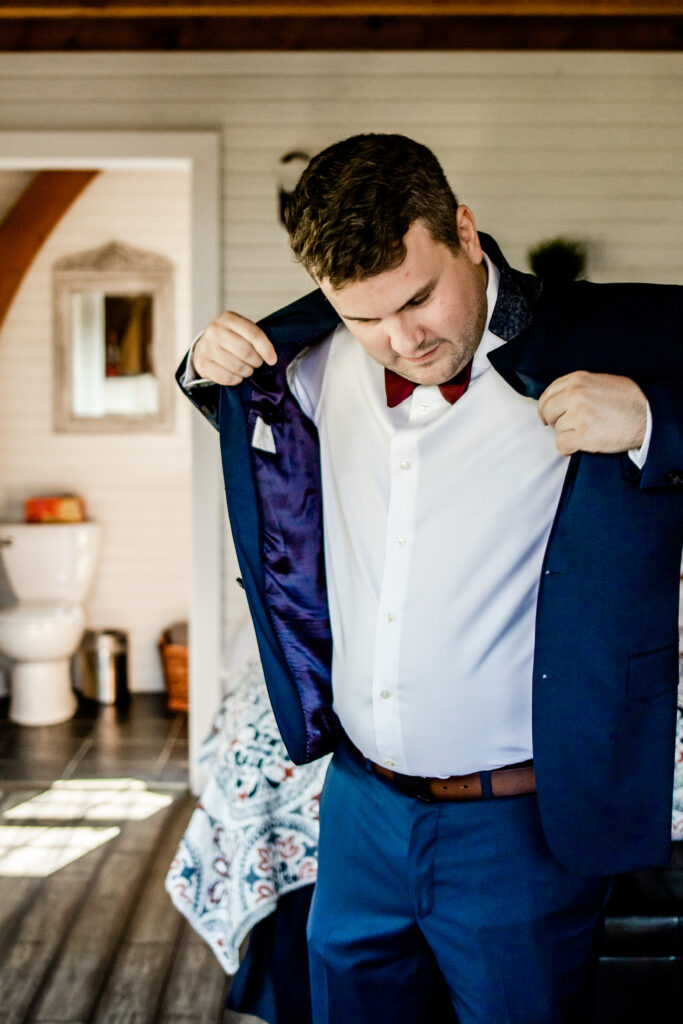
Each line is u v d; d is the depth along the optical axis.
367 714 1.40
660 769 1.28
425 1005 1.50
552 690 1.25
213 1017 2.33
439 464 1.33
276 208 3.66
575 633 1.24
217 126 3.64
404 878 1.39
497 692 1.34
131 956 2.59
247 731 2.42
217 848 2.45
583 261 3.65
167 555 5.20
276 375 1.44
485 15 3.58
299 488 1.50
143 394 5.13
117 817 3.52
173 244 5.04
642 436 1.14
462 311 1.18
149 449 5.15
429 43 3.60
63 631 4.56
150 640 5.21
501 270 1.30
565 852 1.29
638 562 1.22
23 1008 2.36
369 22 3.60
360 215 1.07
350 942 1.44
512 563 1.32
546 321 1.28
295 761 1.55
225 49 3.62
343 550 1.45
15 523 5.06
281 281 3.68
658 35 3.58
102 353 5.10
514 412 1.32
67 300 5.06
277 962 2.29
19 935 2.70
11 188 4.80
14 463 5.13
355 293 1.13
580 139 3.63
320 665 1.53
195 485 3.70
